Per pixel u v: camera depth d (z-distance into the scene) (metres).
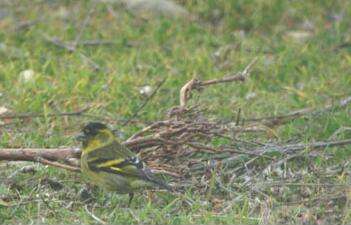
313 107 15.37
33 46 17.75
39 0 19.38
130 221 11.56
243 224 11.50
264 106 15.53
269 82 16.48
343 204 12.16
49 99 15.42
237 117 14.09
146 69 16.80
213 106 15.23
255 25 18.83
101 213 11.95
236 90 16.05
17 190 12.38
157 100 15.48
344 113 14.84
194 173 12.97
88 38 18.16
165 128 13.52
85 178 12.66
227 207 11.99
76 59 17.08
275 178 12.89
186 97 13.91
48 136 14.28
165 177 12.80
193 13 19.17
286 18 19.09
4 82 16.03
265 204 11.91
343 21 18.91
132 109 15.20
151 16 19.03
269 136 14.29
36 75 16.19
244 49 17.73
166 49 17.81
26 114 14.66
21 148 13.64
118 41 17.88
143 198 12.33
